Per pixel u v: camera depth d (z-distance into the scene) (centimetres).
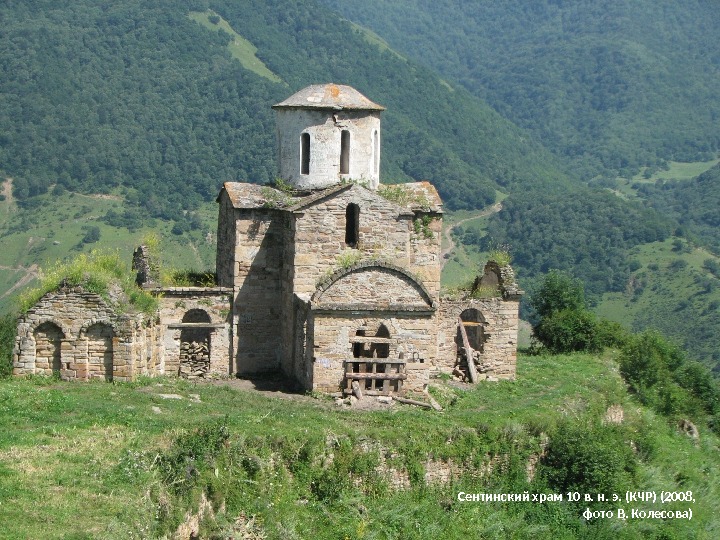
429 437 3189
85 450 2678
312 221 3775
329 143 4038
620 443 3675
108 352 3497
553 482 3347
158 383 3569
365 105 4075
